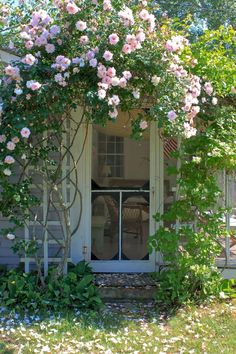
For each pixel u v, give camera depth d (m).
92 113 5.33
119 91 5.38
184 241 6.36
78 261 6.86
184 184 5.86
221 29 6.34
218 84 6.06
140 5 5.55
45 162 5.88
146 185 6.98
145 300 6.16
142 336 4.93
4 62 5.88
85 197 6.86
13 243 6.82
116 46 5.28
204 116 6.10
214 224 5.83
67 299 5.60
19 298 5.62
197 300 5.89
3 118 5.26
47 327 5.01
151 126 6.92
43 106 5.23
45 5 5.75
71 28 5.38
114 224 7.00
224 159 5.79
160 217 6.04
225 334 5.02
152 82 5.31
